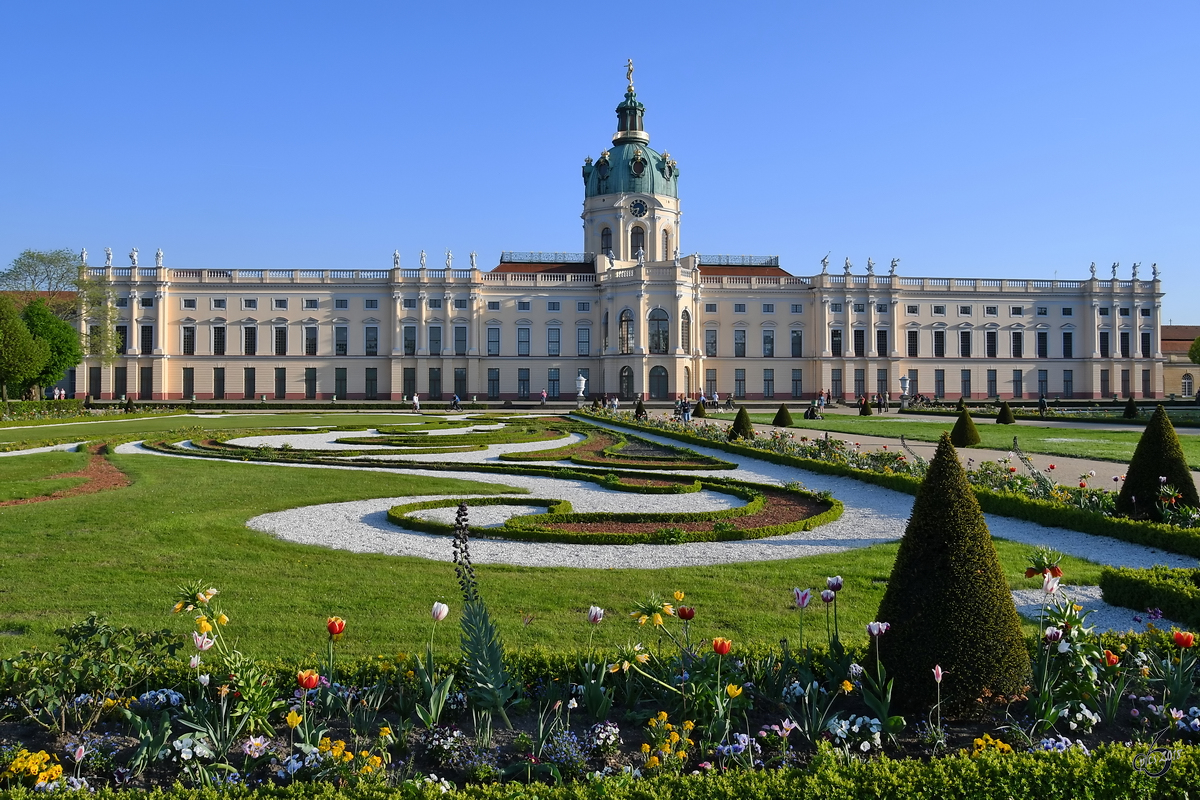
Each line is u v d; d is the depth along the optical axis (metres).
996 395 112.06
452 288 107.25
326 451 37.72
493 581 15.16
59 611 13.09
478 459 36.22
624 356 103.94
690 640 11.59
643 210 113.31
